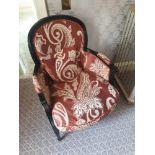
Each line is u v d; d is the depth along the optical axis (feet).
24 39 6.98
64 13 5.04
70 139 5.35
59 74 4.85
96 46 6.26
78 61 5.13
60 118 4.21
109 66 4.70
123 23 5.60
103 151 5.16
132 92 5.64
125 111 5.94
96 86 4.78
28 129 5.58
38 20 4.65
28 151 5.18
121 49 6.15
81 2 4.81
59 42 4.60
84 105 4.42
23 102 6.16
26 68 6.89
